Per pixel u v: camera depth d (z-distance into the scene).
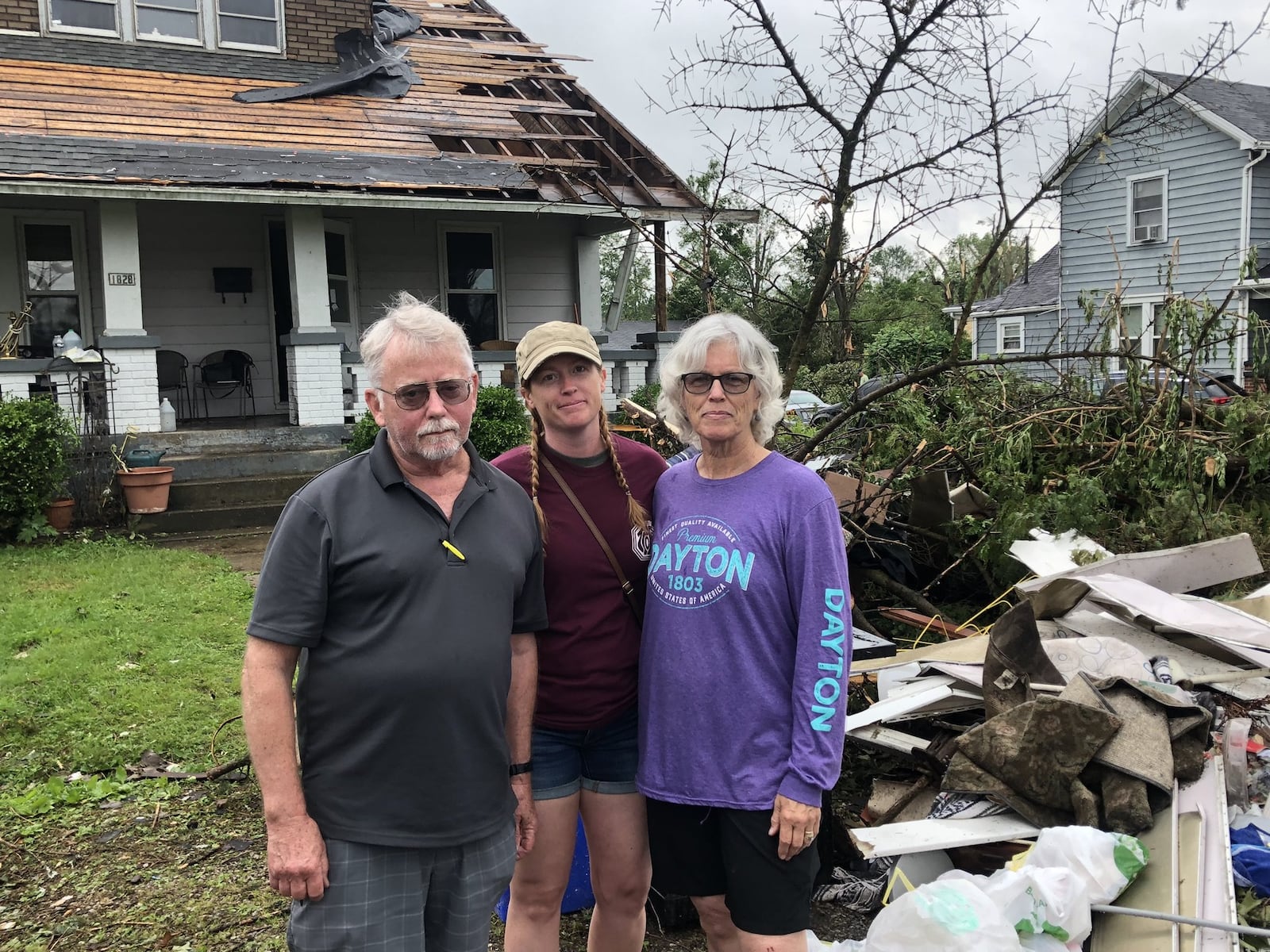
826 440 6.77
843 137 4.95
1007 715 3.11
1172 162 20.45
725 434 2.43
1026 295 24.02
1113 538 5.29
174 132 11.93
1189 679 3.56
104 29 13.20
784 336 6.38
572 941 3.22
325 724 2.14
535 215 14.16
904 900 2.45
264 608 2.09
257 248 12.98
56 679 5.41
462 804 2.18
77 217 12.01
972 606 5.57
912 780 3.58
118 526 9.57
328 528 2.11
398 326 2.19
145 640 6.11
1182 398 6.18
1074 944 2.60
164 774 4.37
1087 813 2.89
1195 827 2.83
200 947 3.15
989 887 2.57
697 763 2.37
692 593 2.39
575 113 14.39
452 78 15.02
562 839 2.63
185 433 10.69
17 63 12.39
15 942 3.17
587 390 2.58
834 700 2.29
